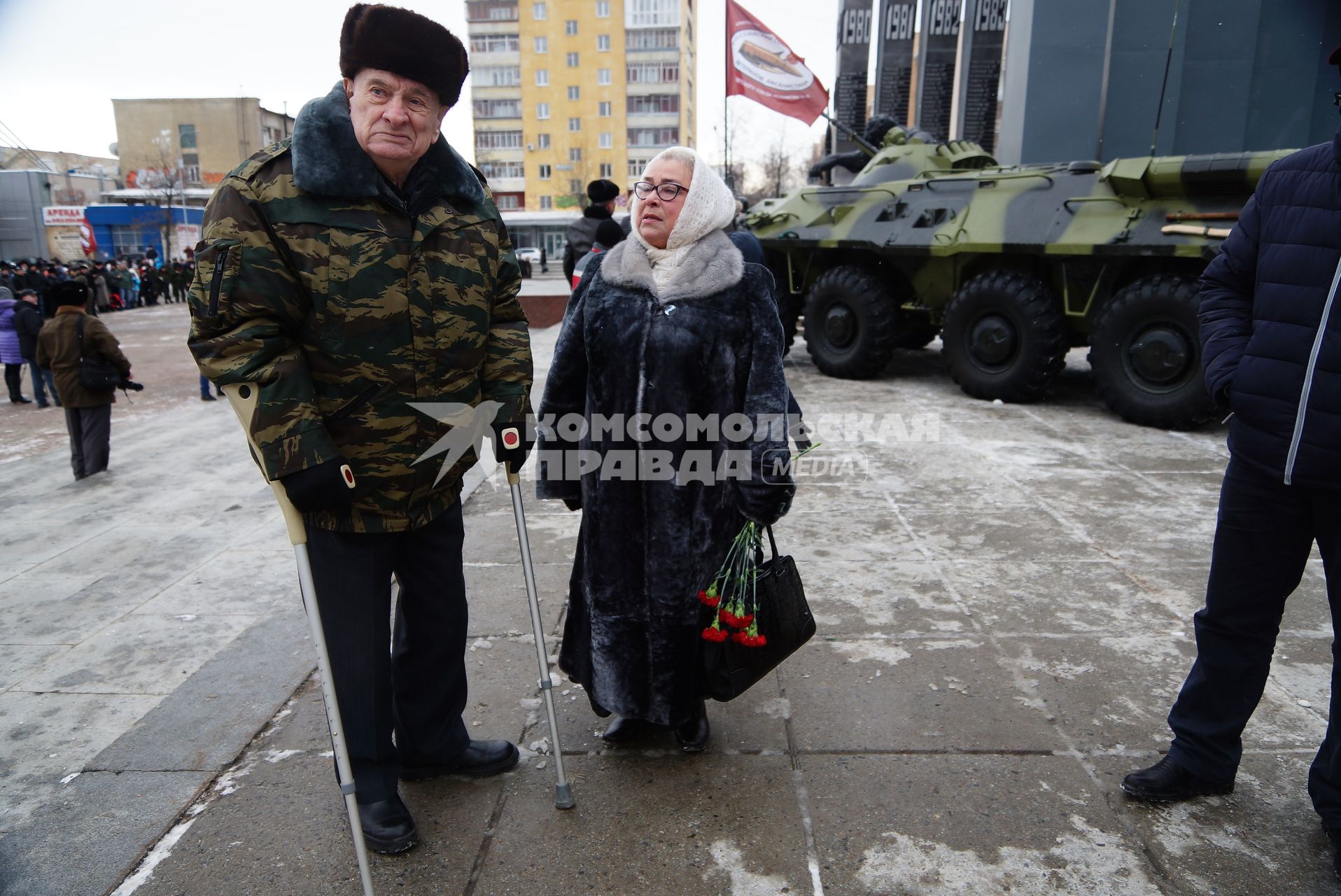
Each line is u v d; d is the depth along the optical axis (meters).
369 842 2.04
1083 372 9.08
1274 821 2.12
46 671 3.03
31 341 9.60
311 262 1.78
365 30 1.72
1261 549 2.00
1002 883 1.93
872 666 2.90
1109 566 3.76
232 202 1.75
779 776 2.32
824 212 8.97
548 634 3.16
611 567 2.28
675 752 2.45
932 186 8.18
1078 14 10.93
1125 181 6.57
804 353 10.65
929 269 8.10
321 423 1.79
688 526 2.24
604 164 59.31
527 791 2.28
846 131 10.34
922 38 15.55
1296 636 3.07
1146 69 10.88
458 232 1.96
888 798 2.22
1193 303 6.00
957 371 7.67
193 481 5.65
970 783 2.28
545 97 63.25
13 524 4.77
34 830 2.14
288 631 3.25
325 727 2.58
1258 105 10.73
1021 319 7.11
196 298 1.74
